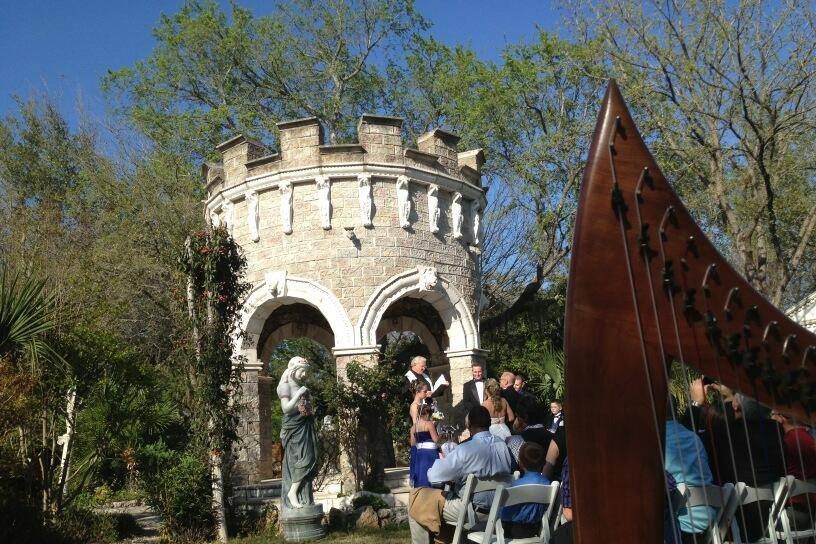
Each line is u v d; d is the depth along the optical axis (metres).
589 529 3.56
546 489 6.34
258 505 13.65
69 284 15.33
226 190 17.23
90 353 12.82
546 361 21.23
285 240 16.38
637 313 3.67
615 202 3.70
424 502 7.69
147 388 13.99
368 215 16.22
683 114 20.03
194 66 31.02
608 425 3.62
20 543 10.58
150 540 13.04
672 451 5.09
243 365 13.71
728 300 3.83
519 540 6.36
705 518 5.18
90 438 12.92
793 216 21.91
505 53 26.75
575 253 3.71
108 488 16.80
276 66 31.05
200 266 13.08
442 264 17.20
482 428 7.36
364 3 31.64
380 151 16.53
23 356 11.62
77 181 27.06
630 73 20.44
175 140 29.16
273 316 19.05
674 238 3.77
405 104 32.53
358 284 16.03
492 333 26.81
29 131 28.66
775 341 3.95
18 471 11.71
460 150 27.75
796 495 5.79
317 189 16.34
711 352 3.78
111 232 23.83
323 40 31.83
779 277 19.89
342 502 14.01
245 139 17.22
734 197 20.92
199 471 12.52
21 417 11.33
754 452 5.75
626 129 3.78
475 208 18.44
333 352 15.81
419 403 10.33
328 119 31.52
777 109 18.30
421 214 17.00
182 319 13.67
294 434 12.14
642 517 3.58
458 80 28.20
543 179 26.05
